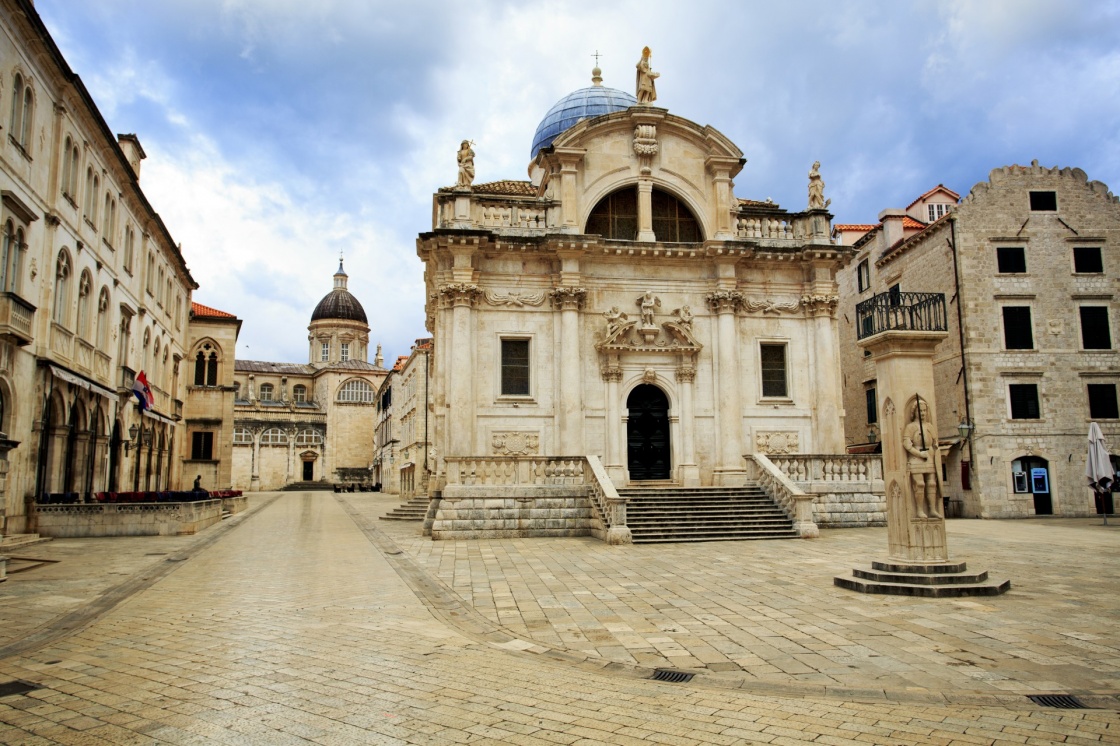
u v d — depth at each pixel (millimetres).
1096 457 30797
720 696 8062
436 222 32781
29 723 7070
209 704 7641
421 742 6602
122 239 34875
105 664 9180
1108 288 37062
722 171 32062
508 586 15227
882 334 14977
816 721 7223
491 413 29422
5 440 20688
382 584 15508
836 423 31188
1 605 13125
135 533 26047
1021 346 36375
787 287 32281
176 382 49344
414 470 54031
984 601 13156
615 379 30250
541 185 33094
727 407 30484
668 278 31500
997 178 37375
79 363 29000
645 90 32188
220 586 15273
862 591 14164
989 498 35062
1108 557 19094
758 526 24641
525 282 30422
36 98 24719
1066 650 9922
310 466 96875
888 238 43062
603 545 22703
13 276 23594
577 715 7363
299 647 10055
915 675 8852
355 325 111062
